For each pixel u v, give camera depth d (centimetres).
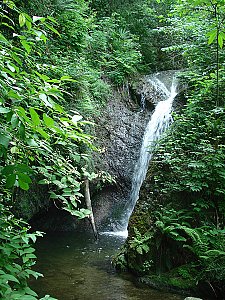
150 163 734
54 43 884
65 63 839
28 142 185
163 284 548
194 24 820
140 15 1331
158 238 596
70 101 841
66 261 662
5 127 177
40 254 707
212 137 688
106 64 1077
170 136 738
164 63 1334
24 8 723
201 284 529
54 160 249
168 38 1344
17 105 179
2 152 160
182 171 659
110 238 872
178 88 1089
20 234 246
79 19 945
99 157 941
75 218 955
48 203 849
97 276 581
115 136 1002
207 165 618
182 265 572
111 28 1198
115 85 1083
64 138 222
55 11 874
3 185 281
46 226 934
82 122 231
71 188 239
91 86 966
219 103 743
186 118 744
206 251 538
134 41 1279
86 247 776
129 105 1073
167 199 649
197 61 877
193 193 639
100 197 988
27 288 219
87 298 488
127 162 1001
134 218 663
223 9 573
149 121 1035
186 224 594
